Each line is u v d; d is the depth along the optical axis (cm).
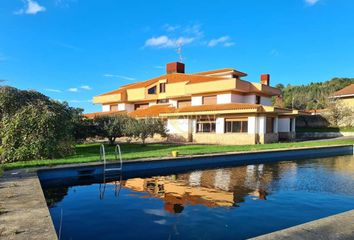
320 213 724
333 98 4406
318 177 1223
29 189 722
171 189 972
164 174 1286
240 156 1634
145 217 671
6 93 1523
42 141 1391
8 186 757
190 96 3597
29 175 914
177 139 3291
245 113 2795
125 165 1220
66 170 1081
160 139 3422
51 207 755
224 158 1560
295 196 888
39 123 1421
